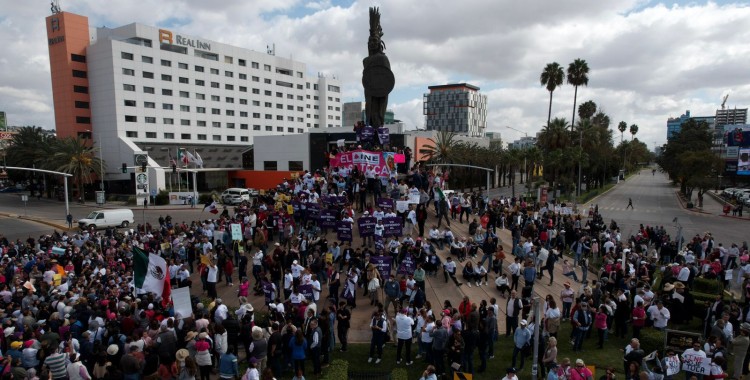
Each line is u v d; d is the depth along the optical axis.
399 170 39.69
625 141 145.38
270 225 26.81
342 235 24.45
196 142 95.00
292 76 120.88
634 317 17.22
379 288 21.17
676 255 28.45
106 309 15.45
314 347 14.52
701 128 92.25
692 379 12.84
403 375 13.96
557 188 78.06
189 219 52.69
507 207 37.50
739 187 90.81
